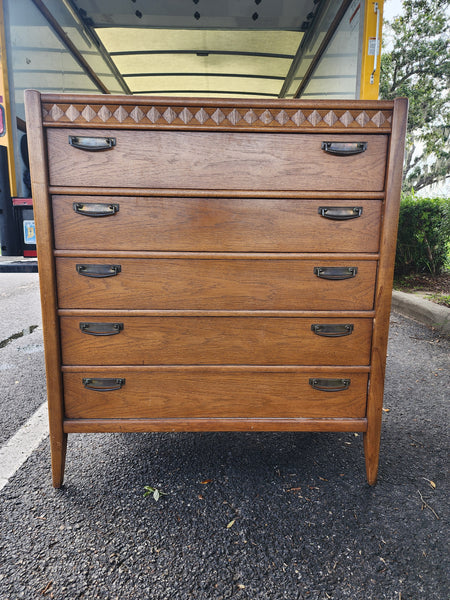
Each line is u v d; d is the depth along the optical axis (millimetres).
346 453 1812
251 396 1558
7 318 3980
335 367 1545
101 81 4309
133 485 1550
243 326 1514
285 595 1081
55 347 1473
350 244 1481
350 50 3068
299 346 1532
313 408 1570
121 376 1525
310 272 1488
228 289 1487
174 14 3518
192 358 1527
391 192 1427
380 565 1184
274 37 3902
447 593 1095
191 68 4527
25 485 1533
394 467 1695
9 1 2639
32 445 1811
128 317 1491
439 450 1828
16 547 1225
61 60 3420
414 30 13711
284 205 1447
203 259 1465
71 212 1419
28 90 1325
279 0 3398
